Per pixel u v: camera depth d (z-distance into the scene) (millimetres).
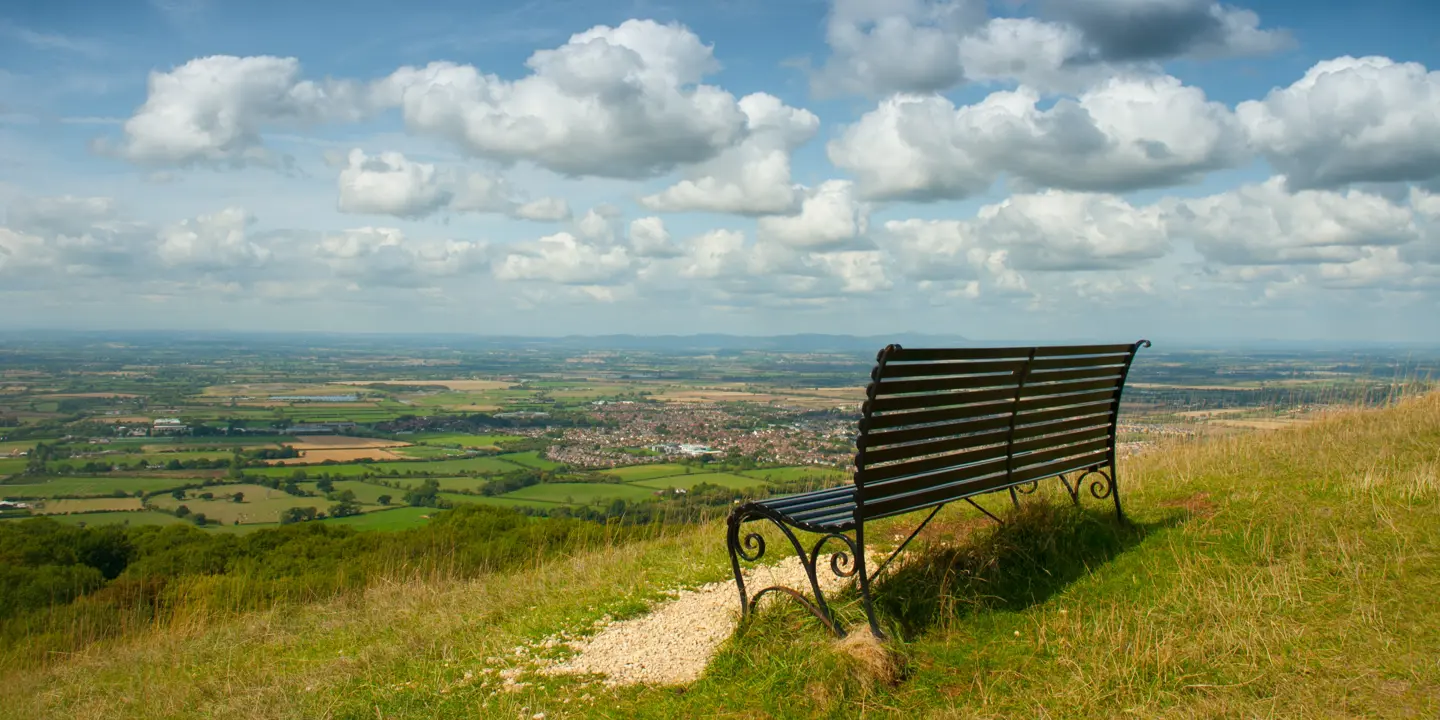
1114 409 6254
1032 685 3848
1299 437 8688
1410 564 4461
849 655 4055
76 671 7109
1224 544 5176
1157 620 4289
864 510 4359
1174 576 4809
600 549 9211
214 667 6312
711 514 9836
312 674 5273
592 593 6168
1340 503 5574
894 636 4293
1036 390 5391
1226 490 6406
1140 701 3588
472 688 4566
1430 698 3289
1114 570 5043
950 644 4320
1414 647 3676
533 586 6973
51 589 10539
